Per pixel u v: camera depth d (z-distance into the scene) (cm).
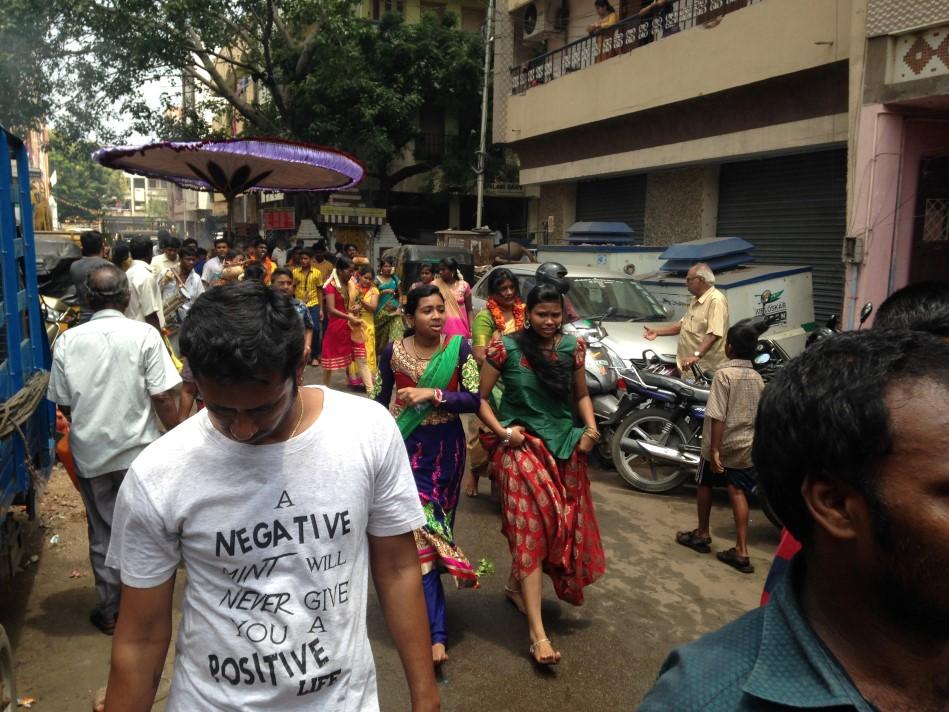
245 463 155
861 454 87
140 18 1895
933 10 726
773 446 98
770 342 660
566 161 1570
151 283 556
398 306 866
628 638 365
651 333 704
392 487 172
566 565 345
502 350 352
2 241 334
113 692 159
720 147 1148
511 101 1688
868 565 91
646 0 1380
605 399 632
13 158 380
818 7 923
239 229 3316
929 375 88
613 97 1323
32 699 308
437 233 1783
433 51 2258
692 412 557
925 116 810
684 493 585
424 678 177
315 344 1100
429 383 348
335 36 2038
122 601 160
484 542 480
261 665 155
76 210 5378
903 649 93
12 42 1775
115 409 346
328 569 159
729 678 96
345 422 166
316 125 2158
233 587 156
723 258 841
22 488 354
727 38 1066
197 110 2491
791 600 100
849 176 832
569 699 315
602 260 1087
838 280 1030
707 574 438
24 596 399
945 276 862
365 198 2525
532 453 347
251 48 2238
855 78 816
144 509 155
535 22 1684
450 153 2527
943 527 83
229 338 139
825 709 90
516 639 362
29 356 386
